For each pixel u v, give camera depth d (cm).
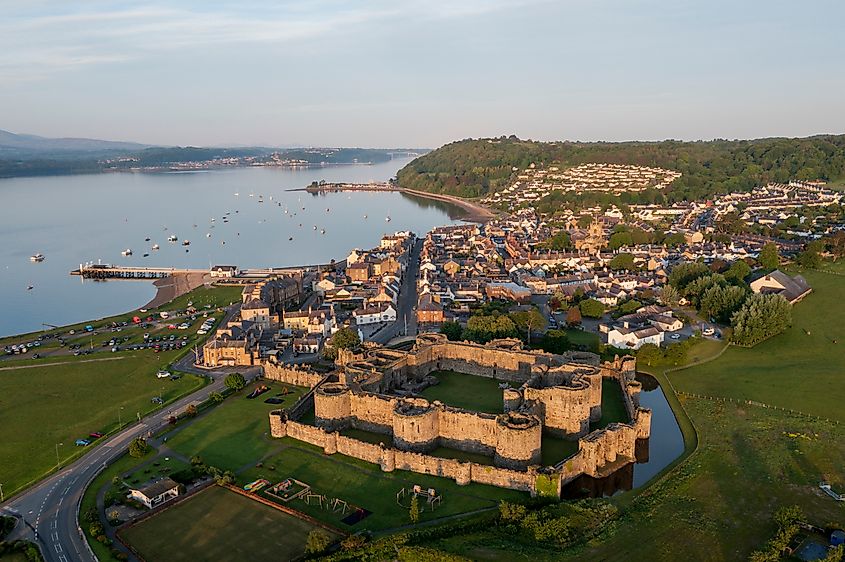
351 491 18188
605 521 16200
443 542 15288
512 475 18088
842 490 17662
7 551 15325
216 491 18225
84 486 18562
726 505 17050
